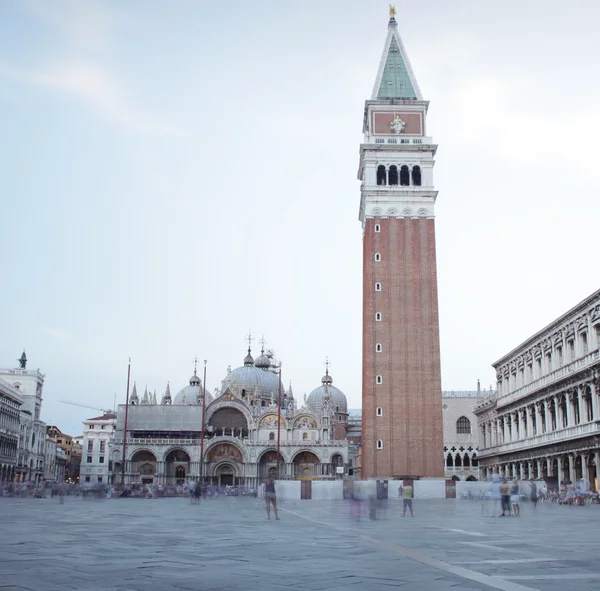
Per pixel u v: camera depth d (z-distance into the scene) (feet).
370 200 435.53
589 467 304.50
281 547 95.81
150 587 62.18
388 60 473.67
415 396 407.64
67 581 65.21
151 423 611.47
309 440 589.73
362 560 81.76
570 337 334.44
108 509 226.17
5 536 113.39
